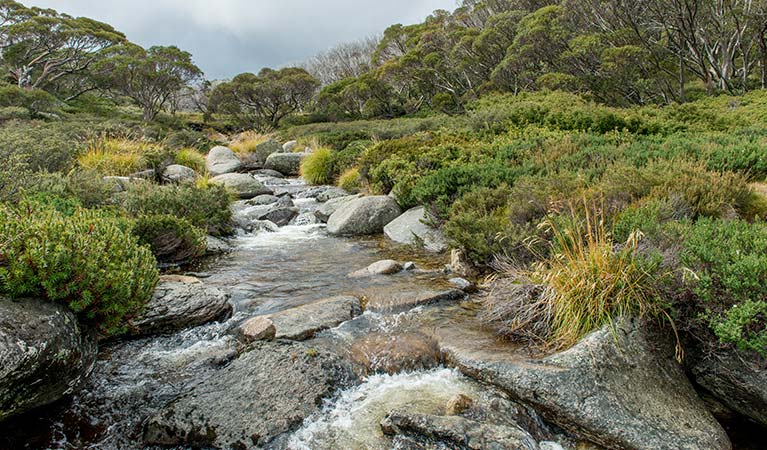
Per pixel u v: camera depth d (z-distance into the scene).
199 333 4.72
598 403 3.17
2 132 10.72
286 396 3.51
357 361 4.05
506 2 36.31
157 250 7.01
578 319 3.81
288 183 16.92
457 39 35.50
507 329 4.30
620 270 3.86
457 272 6.48
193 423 3.24
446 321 4.75
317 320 4.73
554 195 6.48
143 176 12.55
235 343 4.45
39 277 3.25
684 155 7.69
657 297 3.68
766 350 3.11
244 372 3.80
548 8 26.34
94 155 12.27
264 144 22.72
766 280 3.30
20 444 3.06
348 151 16.94
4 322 2.94
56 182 7.48
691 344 3.70
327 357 3.97
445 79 36.62
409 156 11.36
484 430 2.98
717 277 3.54
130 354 4.25
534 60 27.02
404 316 4.95
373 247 8.27
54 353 3.08
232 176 14.49
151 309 4.68
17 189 6.42
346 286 6.06
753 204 6.30
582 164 8.40
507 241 5.93
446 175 8.91
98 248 3.75
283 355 3.97
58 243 3.43
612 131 11.39
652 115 14.56
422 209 9.27
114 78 38.97
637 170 6.89
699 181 6.12
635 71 22.20
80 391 3.63
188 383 3.77
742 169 7.28
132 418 3.38
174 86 42.22
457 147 11.45
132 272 3.80
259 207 11.66
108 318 3.73
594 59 23.50
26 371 2.88
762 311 3.17
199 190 9.43
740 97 18.17
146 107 41.56
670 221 4.80
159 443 3.14
